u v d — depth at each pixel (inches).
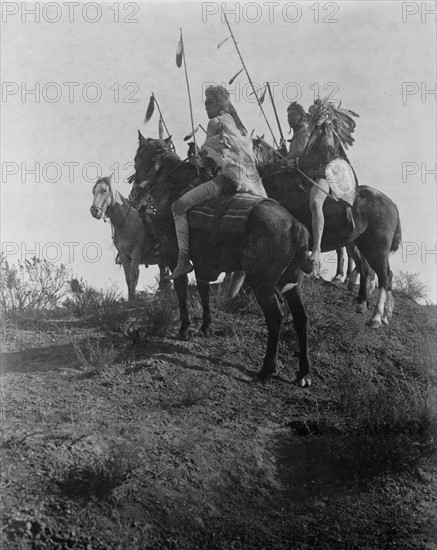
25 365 364.2
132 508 261.7
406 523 287.1
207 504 275.3
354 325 430.0
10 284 460.8
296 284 369.1
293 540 270.2
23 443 276.5
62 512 249.8
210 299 453.4
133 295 554.9
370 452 311.9
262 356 392.8
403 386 384.8
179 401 335.0
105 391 335.9
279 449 315.0
